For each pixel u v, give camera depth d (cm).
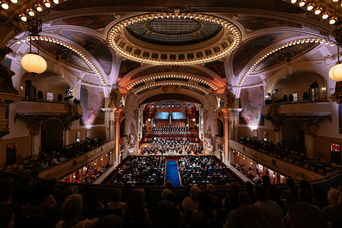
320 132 1377
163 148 3547
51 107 1305
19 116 1219
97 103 2247
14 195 392
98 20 1122
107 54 1670
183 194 619
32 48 1252
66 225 255
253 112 2242
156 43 1828
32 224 290
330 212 275
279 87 1912
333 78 603
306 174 1109
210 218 291
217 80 2147
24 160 1244
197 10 907
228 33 1456
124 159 2911
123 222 257
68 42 1348
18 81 1205
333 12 645
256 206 132
